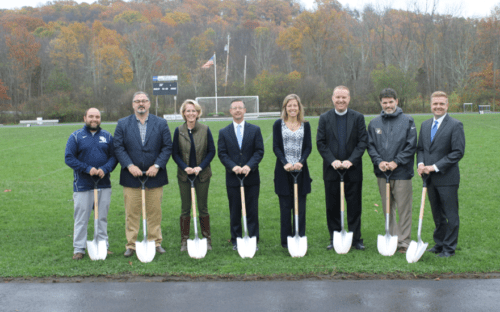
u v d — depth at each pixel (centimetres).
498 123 2122
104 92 4503
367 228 594
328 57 5791
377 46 5675
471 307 345
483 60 4969
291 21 8350
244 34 6775
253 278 414
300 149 508
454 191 468
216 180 986
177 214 693
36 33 6650
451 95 4409
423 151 493
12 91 5056
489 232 543
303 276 416
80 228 484
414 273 413
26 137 2069
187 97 4822
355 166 498
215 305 358
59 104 4128
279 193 508
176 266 448
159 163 488
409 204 494
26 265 458
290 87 4300
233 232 525
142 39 5869
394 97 493
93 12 8350
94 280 416
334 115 505
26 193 867
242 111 514
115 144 491
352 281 402
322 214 673
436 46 5416
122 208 736
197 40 6372
